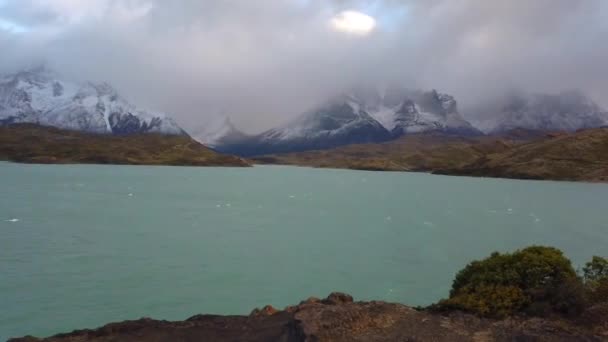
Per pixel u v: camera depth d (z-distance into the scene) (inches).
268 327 816.9
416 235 2605.8
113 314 1200.8
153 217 3058.6
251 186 6348.4
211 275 1608.0
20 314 1180.5
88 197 4148.6
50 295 1336.1
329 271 1715.1
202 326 848.3
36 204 3496.6
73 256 1831.9
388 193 5743.1
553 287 813.2
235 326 842.8
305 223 2997.0
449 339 672.4
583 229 2972.4
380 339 668.1
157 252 1957.4
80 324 1128.8
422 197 5201.8
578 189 6584.6
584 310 762.2
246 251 2034.9
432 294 1462.8
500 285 836.0
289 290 1462.8
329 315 729.0
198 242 2214.6
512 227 3002.0
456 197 5275.6
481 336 682.8
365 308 768.3
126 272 1614.2
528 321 734.5
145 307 1261.1
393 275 1679.4
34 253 1866.4
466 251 2155.5
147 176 7672.2
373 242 2346.2
